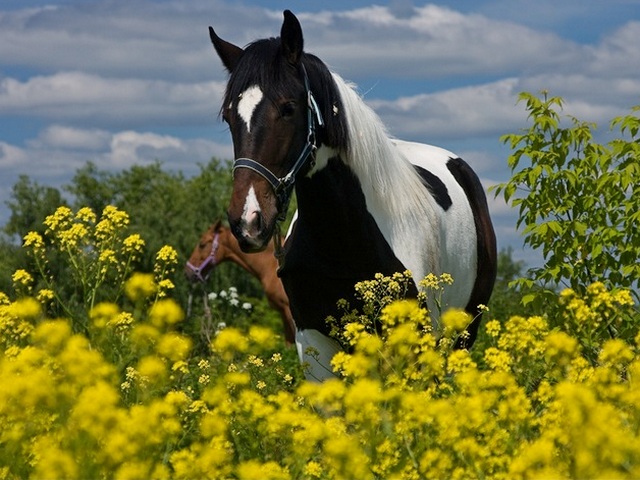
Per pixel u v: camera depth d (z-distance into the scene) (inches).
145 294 257.6
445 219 318.3
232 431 221.3
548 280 367.6
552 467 173.8
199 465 186.1
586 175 375.2
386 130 314.7
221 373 242.2
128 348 247.6
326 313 290.0
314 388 213.6
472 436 193.6
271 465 186.7
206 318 768.9
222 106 272.4
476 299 358.3
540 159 374.0
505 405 197.0
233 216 257.9
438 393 238.2
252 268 792.9
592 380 210.5
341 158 278.7
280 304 755.4
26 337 258.7
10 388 187.9
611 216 367.6
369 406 189.8
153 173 2065.7
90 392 177.0
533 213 374.3
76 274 297.3
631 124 369.7
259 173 261.3
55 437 187.2
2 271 1291.8
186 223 1499.8
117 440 172.1
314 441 194.2
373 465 191.3
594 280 366.3
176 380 251.8
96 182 2041.1
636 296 349.7
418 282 293.7
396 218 292.5
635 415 199.3
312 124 270.8
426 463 185.3
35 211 1649.9
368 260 284.5
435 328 306.2
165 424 198.7
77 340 207.8
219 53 292.7
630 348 242.4
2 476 187.2
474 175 370.6
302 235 287.6
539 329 236.1
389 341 223.0
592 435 167.2
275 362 284.8
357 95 288.5
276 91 265.4
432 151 360.8
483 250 352.8
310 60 277.7
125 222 302.4
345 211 279.7
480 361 410.3
